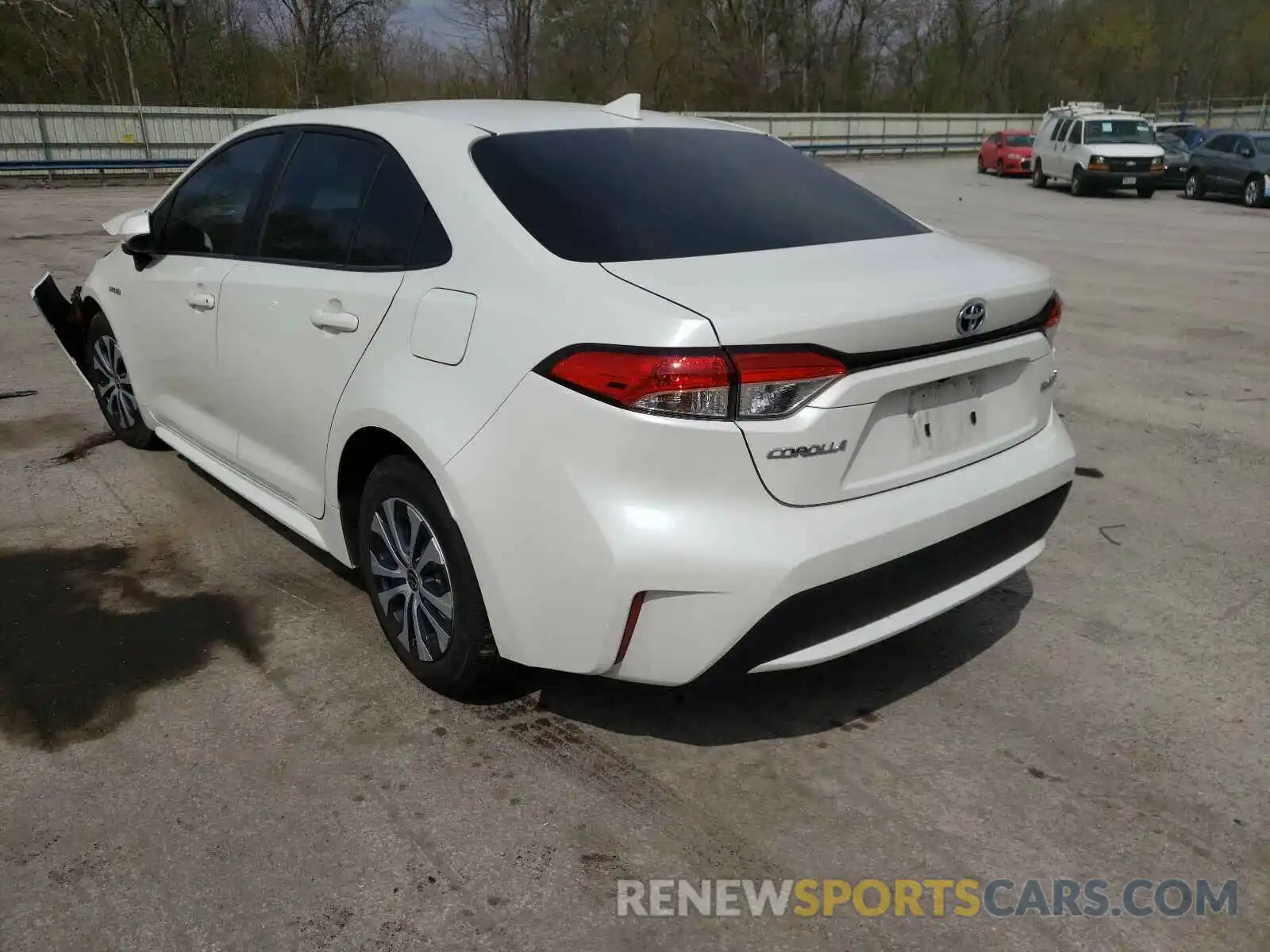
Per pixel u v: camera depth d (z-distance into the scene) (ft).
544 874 8.05
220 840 8.40
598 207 9.54
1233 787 9.18
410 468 9.70
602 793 9.00
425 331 9.40
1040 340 9.96
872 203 11.35
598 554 8.13
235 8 116.88
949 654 11.44
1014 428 9.95
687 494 7.94
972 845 8.44
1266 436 19.27
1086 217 61.31
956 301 8.79
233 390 12.62
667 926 7.57
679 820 8.69
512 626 8.92
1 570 13.19
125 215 14.78
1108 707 10.43
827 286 8.42
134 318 15.06
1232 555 14.14
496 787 9.07
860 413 8.27
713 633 8.10
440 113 11.01
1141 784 9.22
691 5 146.10
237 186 12.91
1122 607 12.62
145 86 114.32
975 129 138.21
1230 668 11.21
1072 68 179.63
